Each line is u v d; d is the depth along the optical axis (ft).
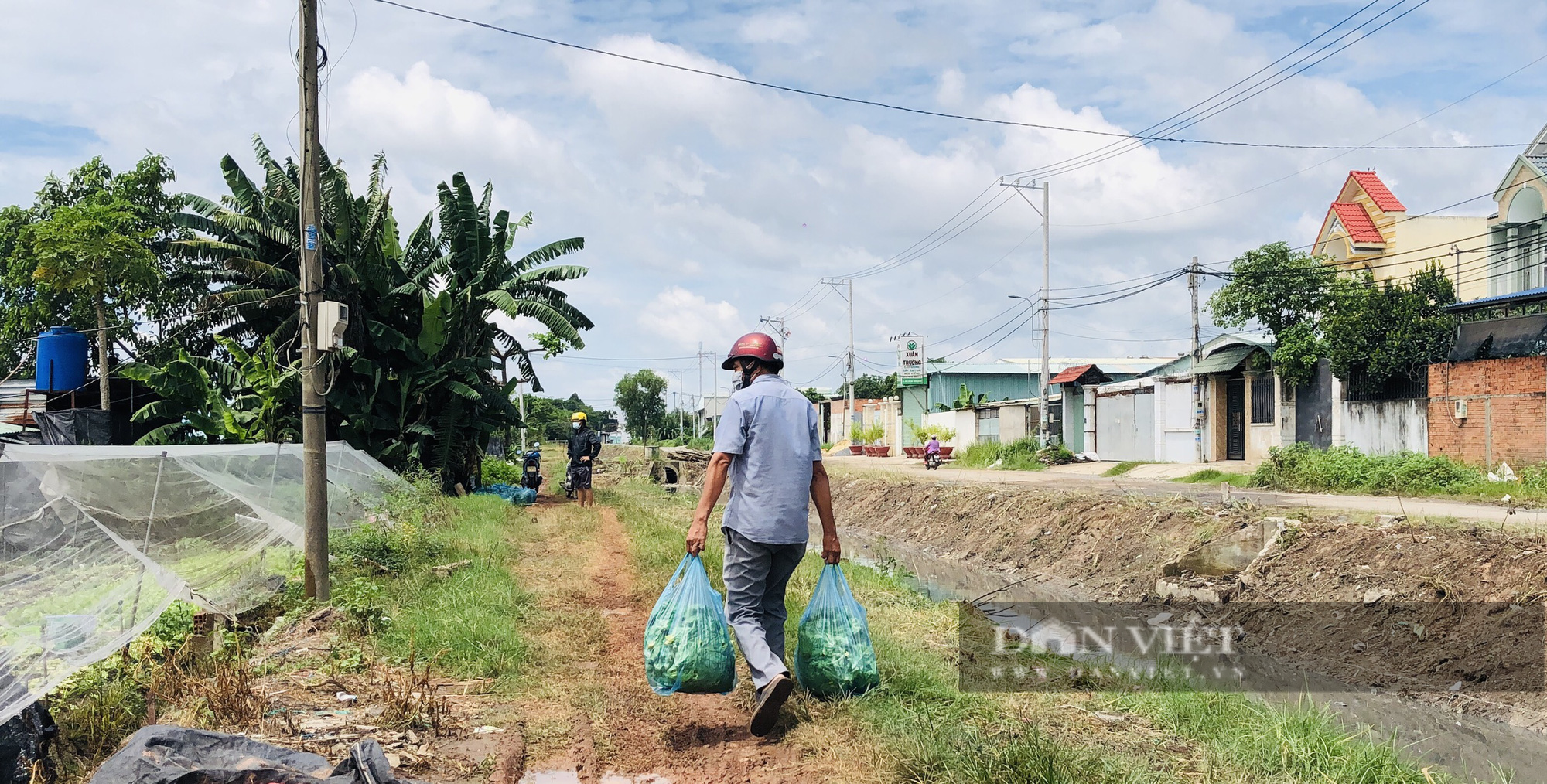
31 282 76.23
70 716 13.78
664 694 15.81
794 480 15.72
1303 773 15.20
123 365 59.11
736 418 15.72
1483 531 29.07
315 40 26.32
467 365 65.41
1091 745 15.24
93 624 15.97
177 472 26.61
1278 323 79.25
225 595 22.93
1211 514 39.27
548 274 71.31
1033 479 74.08
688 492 88.12
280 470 34.47
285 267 62.49
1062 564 42.68
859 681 16.33
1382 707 22.11
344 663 17.98
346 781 10.62
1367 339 62.34
